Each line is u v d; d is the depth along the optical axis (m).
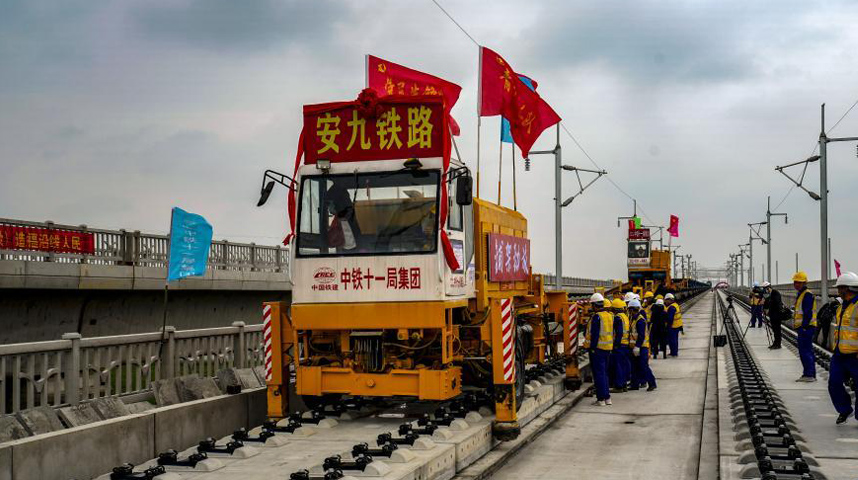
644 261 54.56
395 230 10.84
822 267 33.22
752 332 35.94
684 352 27.44
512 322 11.24
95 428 8.45
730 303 41.38
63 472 7.96
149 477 7.79
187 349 11.51
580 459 11.01
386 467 8.08
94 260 20.92
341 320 10.90
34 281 18.41
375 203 10.96
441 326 10.61
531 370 16.64
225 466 8.61
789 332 34.97
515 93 17.83
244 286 28.16
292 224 11.19
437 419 10.99
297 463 8.73
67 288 19.42
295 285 11.09
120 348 10.13
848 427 11.91
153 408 10.28
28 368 8.59
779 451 9.65
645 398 17.00
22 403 10.13
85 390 9.38
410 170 10.86
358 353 11.06
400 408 13.18
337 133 11.20
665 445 11.97
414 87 15.45
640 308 18.31
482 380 13.24
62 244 19.81
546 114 18.30
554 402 15.66
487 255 12.77
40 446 7.70
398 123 11.00
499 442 11.54
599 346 16.06
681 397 17.03
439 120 10.91
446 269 10.84
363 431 10.85
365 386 10.93
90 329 21.67
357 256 10.90
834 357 12.02
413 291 10.67
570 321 17.55
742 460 9.45
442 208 10.73
